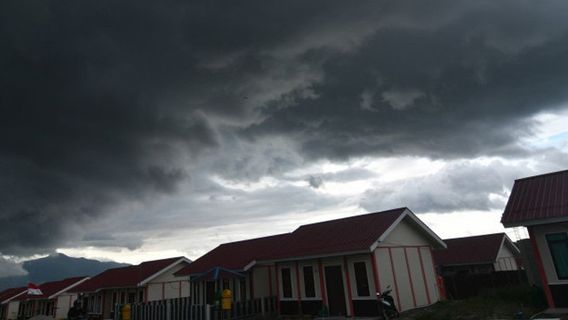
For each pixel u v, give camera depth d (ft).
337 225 79.10
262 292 83.76
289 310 73.10
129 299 116.67
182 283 120.16
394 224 67.77
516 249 128.36
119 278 124.47
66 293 151.23
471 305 60.03
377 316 60.70
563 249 49.49
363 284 63.57
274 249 83.51
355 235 68.23
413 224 74.64
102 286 123.75
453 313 55.72
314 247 71.05
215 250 108.99
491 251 113.29
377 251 64.08
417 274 70.59
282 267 76.54
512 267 124.57
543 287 50.29
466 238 127.95
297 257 71.00
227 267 86.43
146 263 131.34
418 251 73.46
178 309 73.51
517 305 56.13
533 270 62.34
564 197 51.37
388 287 59.82
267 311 74.13
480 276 82.69
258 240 103.55
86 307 132.98
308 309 70.13
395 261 67.00
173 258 124.06
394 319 56.95
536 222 50.44
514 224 52.13
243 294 84.38
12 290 197.77
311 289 70.54
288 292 74.23
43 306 161.68
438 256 120.67
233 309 70.03
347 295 65.21
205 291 92.12
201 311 69.41
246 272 83.82
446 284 80.33
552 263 49.98
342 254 64.49
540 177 59.57
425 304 69.15
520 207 54.19
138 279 113.09
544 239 51.03
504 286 75.51
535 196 55.11
